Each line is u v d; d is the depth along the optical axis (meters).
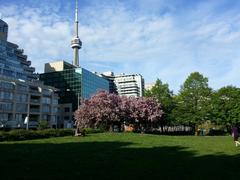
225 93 79.50
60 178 13.26
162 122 83.06
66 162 17.98
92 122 75.75
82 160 18.88
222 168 16.14
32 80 133.75
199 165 17.09
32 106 123.38
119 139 39.44
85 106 76.00
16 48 139.50
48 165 16.78
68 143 32.59
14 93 115.06
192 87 79.00
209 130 86.94
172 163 17.80
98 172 14.70
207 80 79.12
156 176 13.82
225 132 85.75
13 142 34.50
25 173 14.33
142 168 15.97
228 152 24.02
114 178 13.34
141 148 26.86
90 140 37.59
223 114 78.38
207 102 77.94
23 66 140.12
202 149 26.38
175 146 29.12
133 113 76.81
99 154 22.06
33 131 42.00
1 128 99.94
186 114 78.12
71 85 166.75
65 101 166.12
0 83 110.56
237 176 13.99
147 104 78.44
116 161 18.53
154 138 42.16
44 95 128.75
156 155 21.70
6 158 19.53
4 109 110.31
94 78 180.50
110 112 73.75
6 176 13.55
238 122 78.44
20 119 116.06
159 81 84.94
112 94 77.75
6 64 126.88
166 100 81.94
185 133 89.00
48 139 39.94
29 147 27.58
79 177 13.48
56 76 171.25
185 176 13.88
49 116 130.50
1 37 138.50
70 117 157.38
